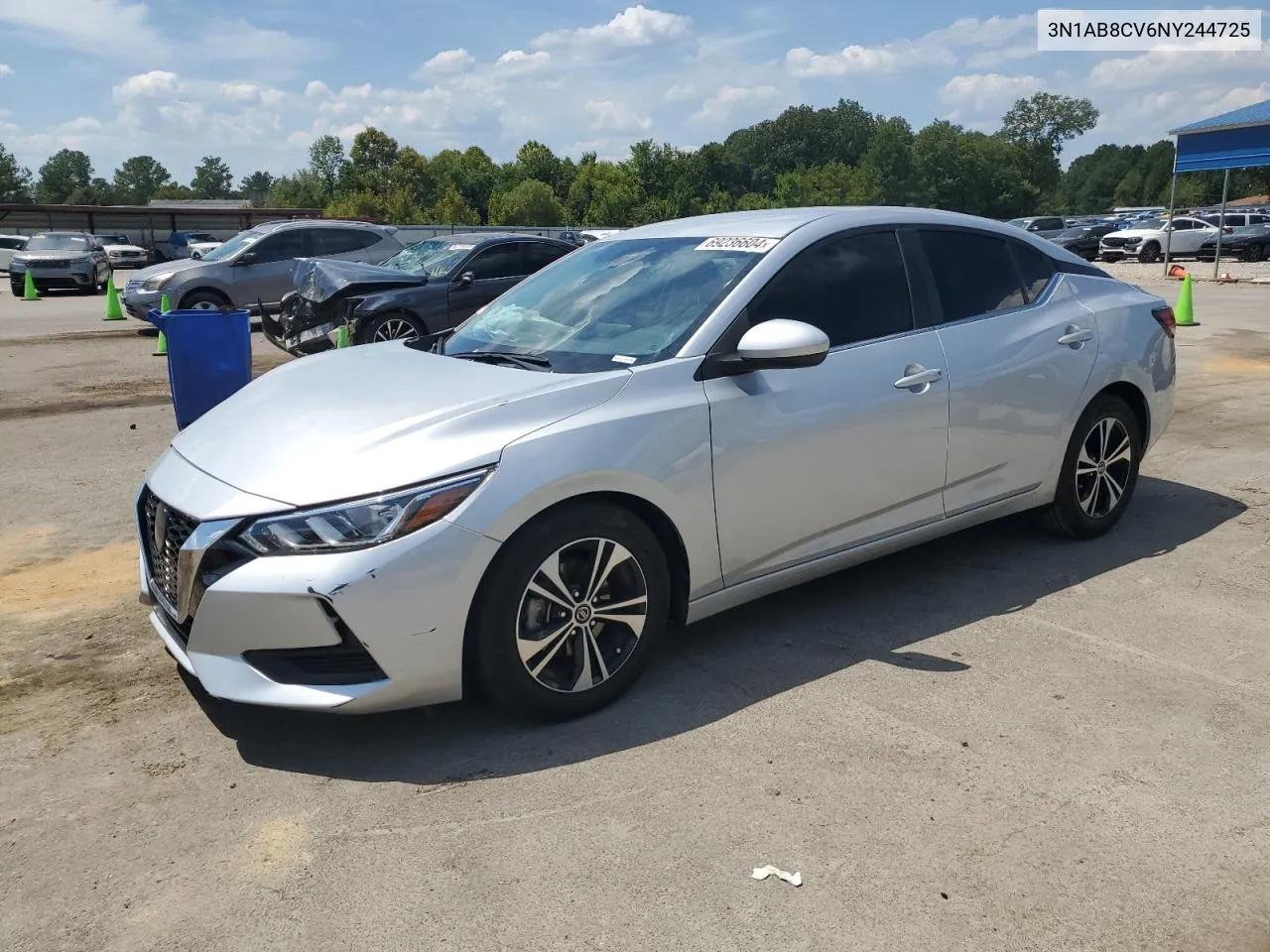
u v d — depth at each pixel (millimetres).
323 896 2514
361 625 2887
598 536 3264
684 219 4688
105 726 3365
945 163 93938
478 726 3328
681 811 2832
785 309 3785
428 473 2986
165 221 50781
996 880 2529
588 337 3814
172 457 3502
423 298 10805
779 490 3676
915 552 4941
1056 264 4840
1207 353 11438
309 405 3482
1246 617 4098
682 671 3691
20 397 9961
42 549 5223
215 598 2939
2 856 2693
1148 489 5992
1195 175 113688
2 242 38094
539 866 2611
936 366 4094
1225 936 2330
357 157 91938
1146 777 2961
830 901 2459
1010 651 3822
